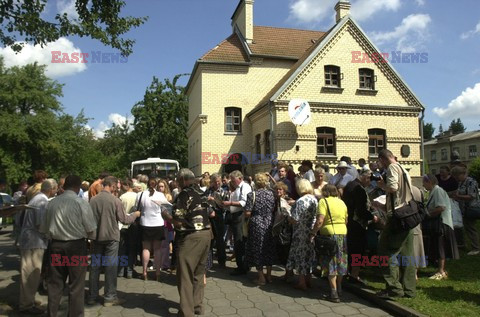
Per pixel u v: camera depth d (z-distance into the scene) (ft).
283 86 58.59
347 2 70.23
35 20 25.86
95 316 17.43
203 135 69.82
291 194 29.68
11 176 99.60
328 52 61.93
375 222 21.09
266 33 81.15
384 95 63.82
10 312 18.07
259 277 22.27
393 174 17.95
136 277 24.71
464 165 29.17
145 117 114.62
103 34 28.99
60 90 116.98
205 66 70.85
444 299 17.93
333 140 60.75
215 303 18.85
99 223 19.07
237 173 25.12
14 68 112.16
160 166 69.31
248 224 22.88
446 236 22.30
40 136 106.93
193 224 16.90
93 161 134.51
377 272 23.54
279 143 57.47
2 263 29.09
